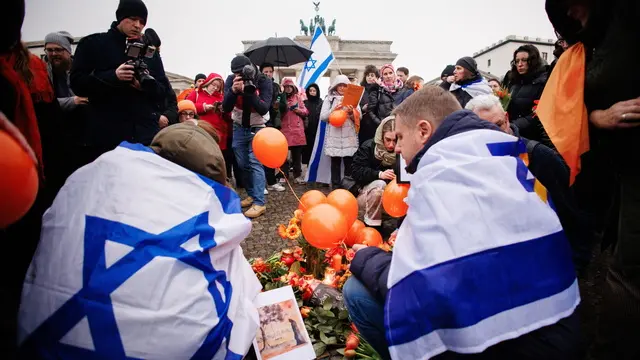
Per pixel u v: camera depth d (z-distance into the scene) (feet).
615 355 4.25
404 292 3.52
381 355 5.01
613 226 4.56
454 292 3.31
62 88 10.61
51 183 7.52
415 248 3.60
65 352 3.45
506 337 3.38
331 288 7.13
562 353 3.51
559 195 6.56
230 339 4.22
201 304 3.82
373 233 8.70
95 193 3.90
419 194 3.78
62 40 10.22
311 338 6.43
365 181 12.00
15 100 3.86
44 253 3.73
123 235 3.66
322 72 22.53
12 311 4.02
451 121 4.23
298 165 21.77
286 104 20.03
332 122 16.38
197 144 4.63
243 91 13.10
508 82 13.52
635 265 3.99
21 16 3.51
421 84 18.22
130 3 8.11
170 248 3.80
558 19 4.62
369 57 81.71
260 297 6.10
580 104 4.34
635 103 3.85
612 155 4.31
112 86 8.16
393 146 10.71
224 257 4.54
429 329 3.40
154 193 3.98
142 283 3.54
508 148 3.99
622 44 3.87
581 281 8.40
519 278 3.47
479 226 3.48
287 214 14.66
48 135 7.35
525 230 3.60
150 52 8.43
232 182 21.24
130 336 3.47
